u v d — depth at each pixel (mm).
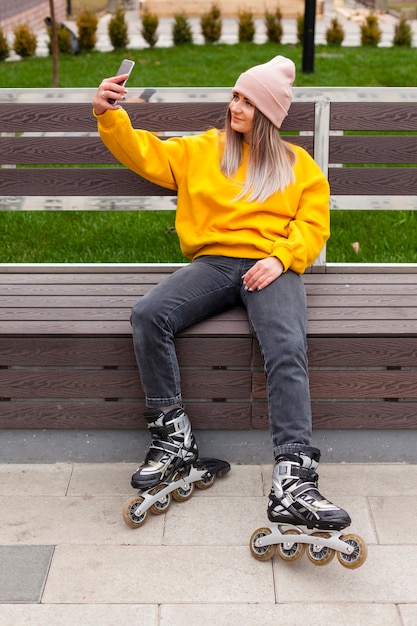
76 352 2646
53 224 4363
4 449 2801
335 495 2623
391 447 2781
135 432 2781
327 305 2797
